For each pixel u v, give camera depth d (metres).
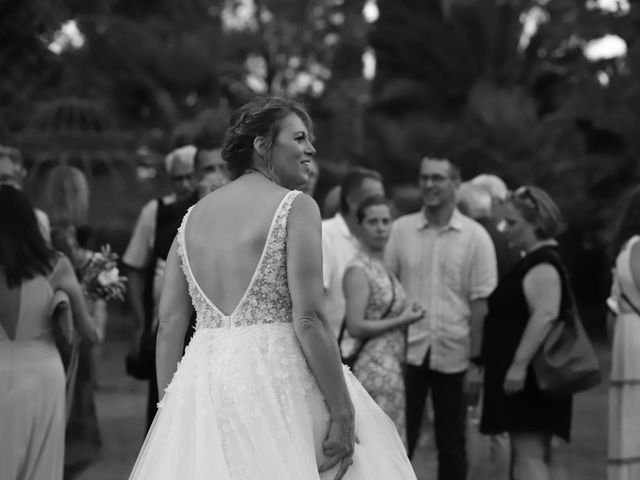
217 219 4.34
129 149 26.47
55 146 21.58
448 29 30.39
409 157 28.42
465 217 8.19
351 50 38.22
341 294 7.40
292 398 4.14
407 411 8.04
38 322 6.41
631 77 20.20
